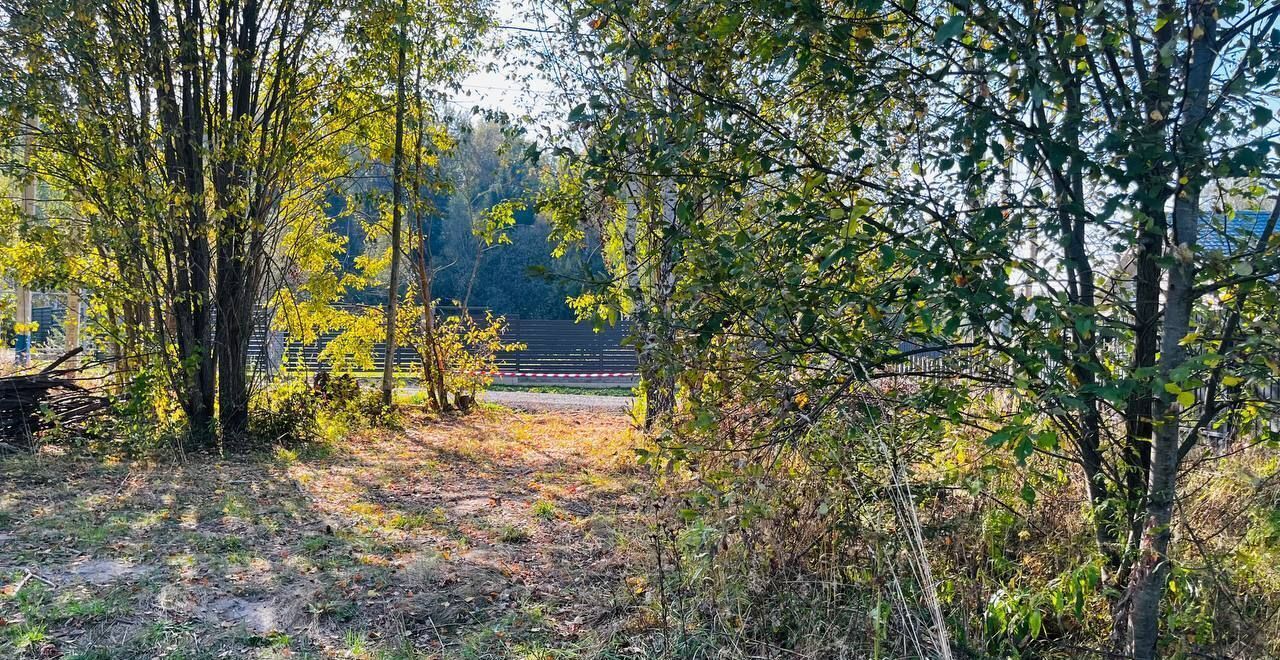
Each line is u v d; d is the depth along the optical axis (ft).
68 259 31.68
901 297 10.29
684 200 12.05
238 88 33.76
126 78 30.71
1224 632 11.67
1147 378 9.39
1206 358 8.50
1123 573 12.41
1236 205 12.24
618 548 19.16
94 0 29.07
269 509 23.24
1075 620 13.03
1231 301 10.41
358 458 33.32
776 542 13.28
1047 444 9.20
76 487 25.29
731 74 12.23
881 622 11.78
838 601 13.07
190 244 33.17
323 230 44.21
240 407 34.86
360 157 42.11
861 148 11.20
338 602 15.79
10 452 29.73
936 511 13.61
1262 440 11.73
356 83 36.06
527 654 13.78
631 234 21.30
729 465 12.76
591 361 90.58
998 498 13.80
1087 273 11.76
